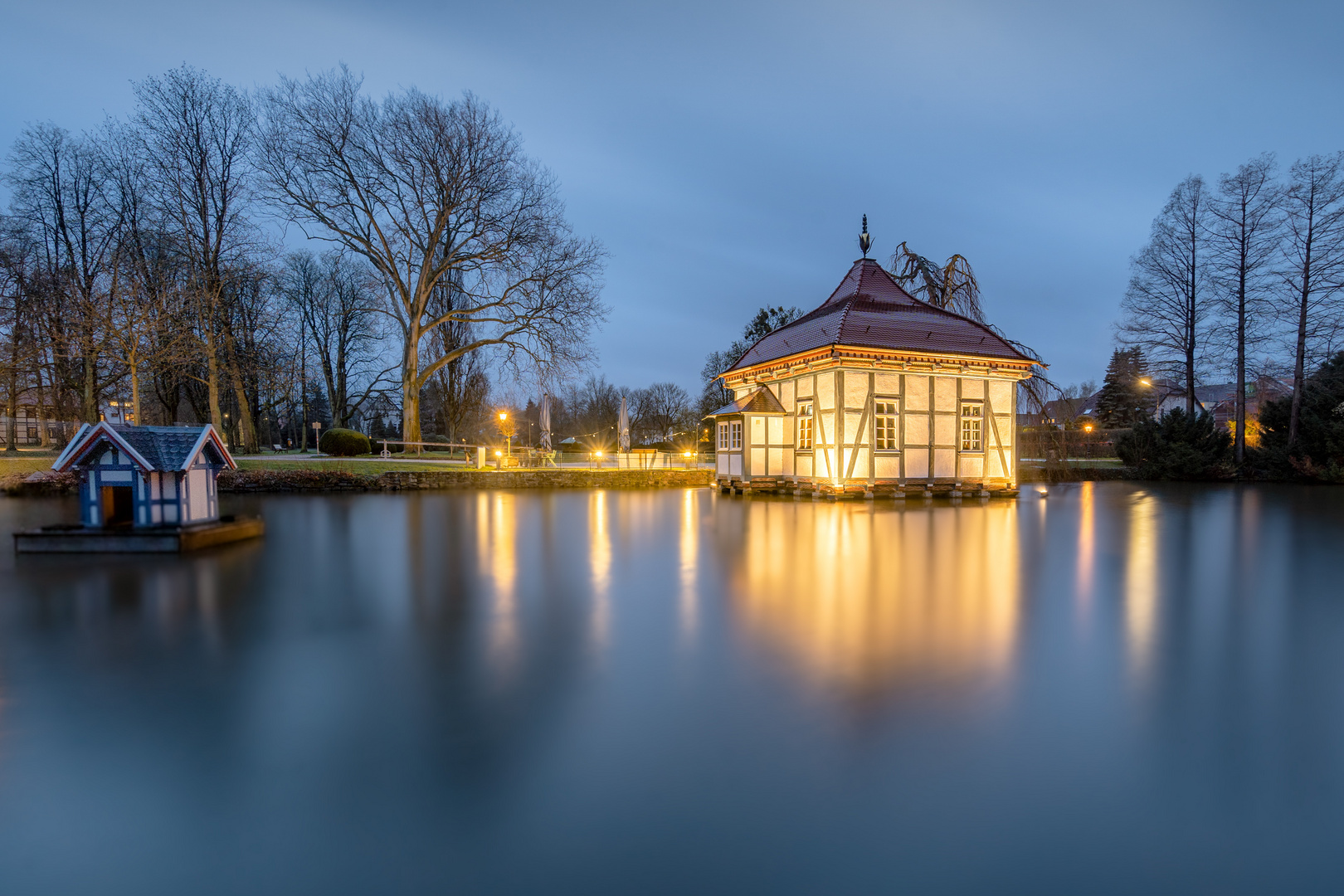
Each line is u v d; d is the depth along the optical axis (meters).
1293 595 6.86
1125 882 2.33
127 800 2.86
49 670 4.46
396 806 2.79
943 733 3.52
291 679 4.27
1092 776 3.08
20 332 24.53
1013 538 11.06
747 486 19.27
